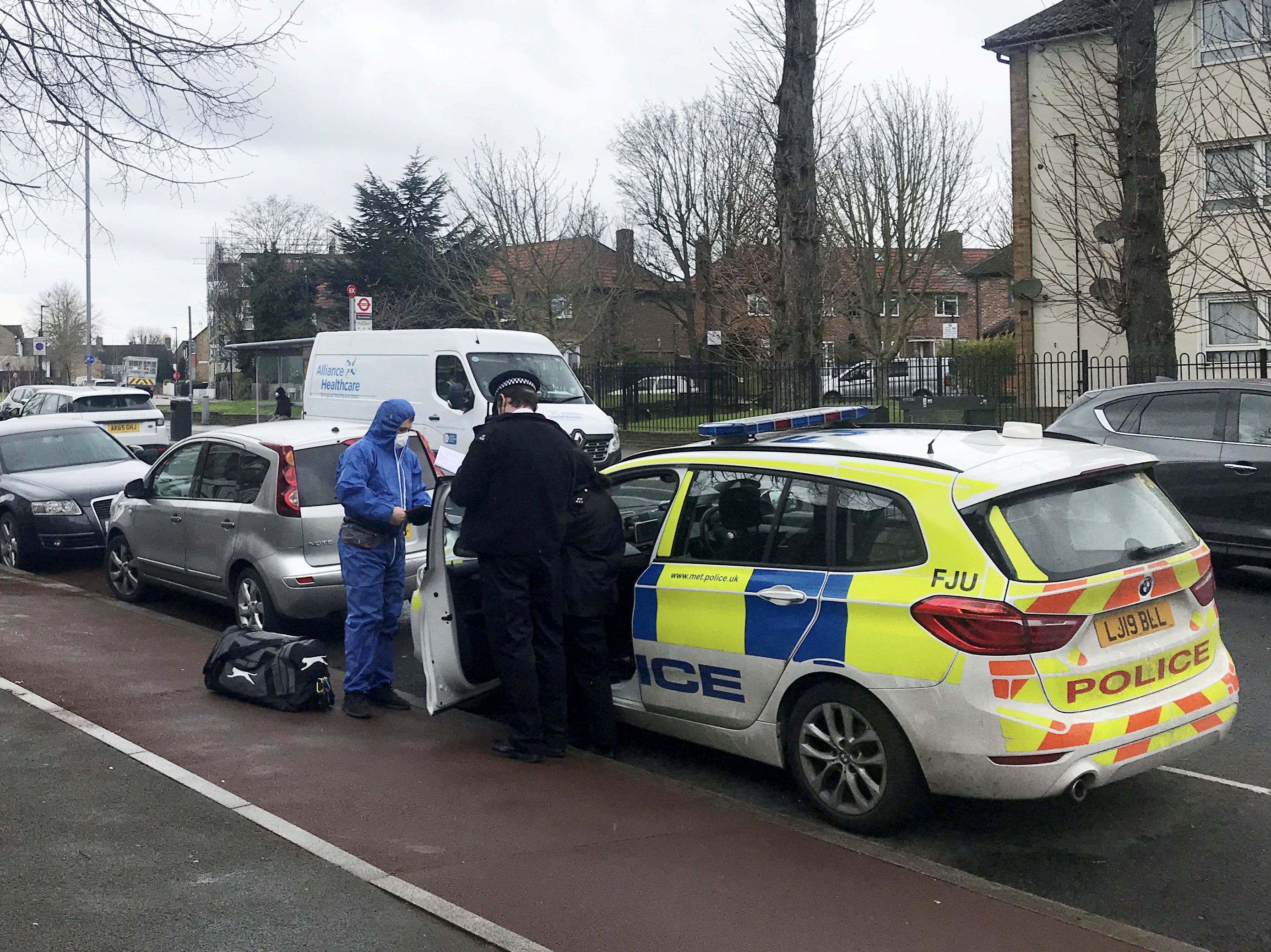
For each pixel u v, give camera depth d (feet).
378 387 53.62
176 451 29.99
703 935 12.14
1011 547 14.23
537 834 14.97
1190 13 63.87
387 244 151.74
